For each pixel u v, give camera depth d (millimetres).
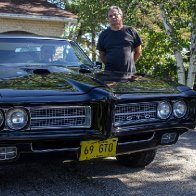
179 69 12672
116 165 5133
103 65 6098
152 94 4160
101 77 4504
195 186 4430
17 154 3635
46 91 3789
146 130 4102
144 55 14438
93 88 3945
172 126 4258
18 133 3566
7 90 3707
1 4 15383
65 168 4953
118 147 4059
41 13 15219
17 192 4098
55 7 16203
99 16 15906
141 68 15789
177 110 4320
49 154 3754
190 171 4953
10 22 15164
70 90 3887
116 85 4215
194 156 5625
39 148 3729
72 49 5660
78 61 5480
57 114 3725
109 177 4660
